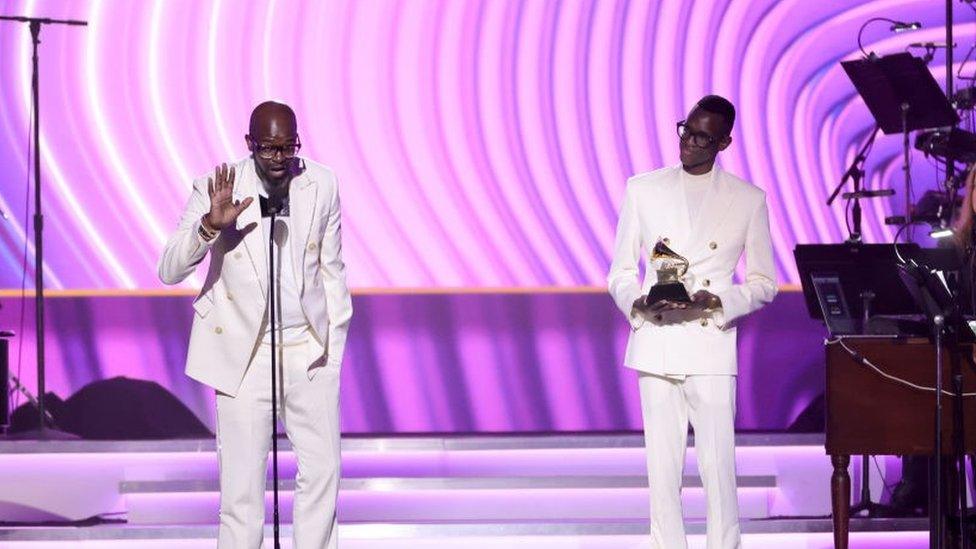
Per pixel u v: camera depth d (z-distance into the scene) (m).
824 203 30.64
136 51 30.14
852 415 19.39
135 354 30.05
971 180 19.27
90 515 23.19
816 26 30.67
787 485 23.56
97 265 30.06
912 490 23.09
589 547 21.77
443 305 30.31
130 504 23.03
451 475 23.66
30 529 21.50
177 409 29.56
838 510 19.55
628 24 30.62
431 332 30.28
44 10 30.03
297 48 30.34
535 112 30.53
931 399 19.25
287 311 17.62
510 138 30.53
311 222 17.58
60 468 23.20
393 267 30.36
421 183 30.44
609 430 29.56
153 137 30.12
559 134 30.55
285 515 22.73
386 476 23.61
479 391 30.17
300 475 18.11
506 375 30.25
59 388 29.89
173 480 23.11
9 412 27.58
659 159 30.62
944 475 19.70
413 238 30.38
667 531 19.34
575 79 30.56
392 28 30.44
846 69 26.62
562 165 30.55
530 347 30.28
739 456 23.58
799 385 30.12
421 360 30.22
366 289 30.28
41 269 27.41
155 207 30.11
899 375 19.28
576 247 30.45
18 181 29.98
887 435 19.34
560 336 30.33
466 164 30.47
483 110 30.52
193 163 30.19
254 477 17.80
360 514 22.89
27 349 29.95
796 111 30.64
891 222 26.77
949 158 26.64
